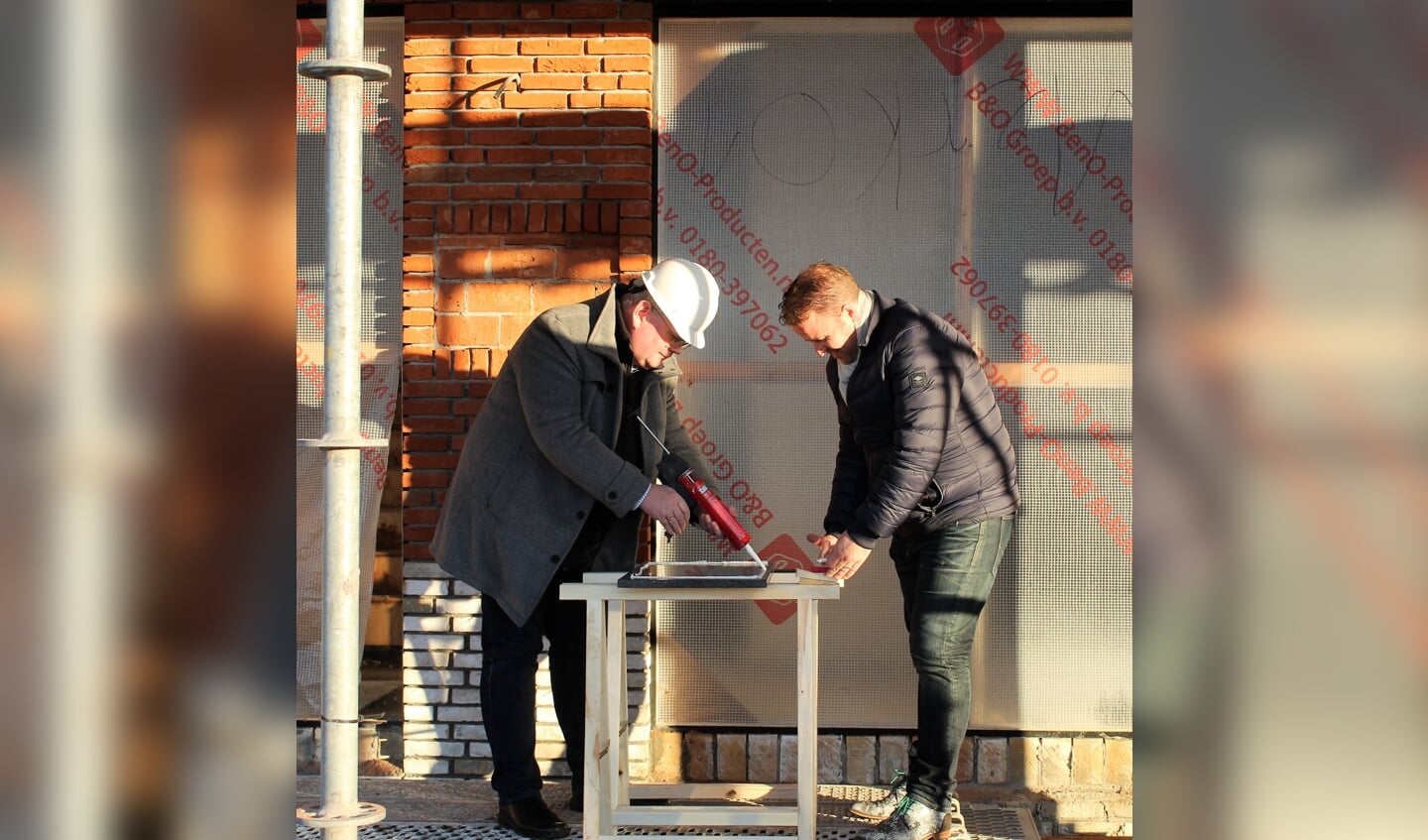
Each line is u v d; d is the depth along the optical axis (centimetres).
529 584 396
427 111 469
